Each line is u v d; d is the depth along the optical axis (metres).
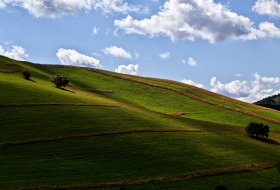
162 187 46.62
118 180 47.25
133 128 68.44
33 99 75.44
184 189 46.62
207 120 97.12
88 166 51.00
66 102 77.88
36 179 45.12
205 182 50.00
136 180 47.88
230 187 49.12
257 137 81.25
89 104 80.00
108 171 50.06
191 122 86.50
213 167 56.03
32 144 55.88
